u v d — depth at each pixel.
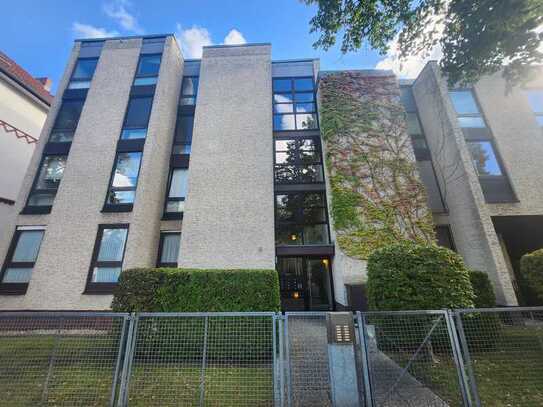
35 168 9.20
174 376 3.82
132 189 8.82
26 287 7.83
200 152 9.45
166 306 4.84
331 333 3.21
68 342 3.76
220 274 5.10
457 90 9.83
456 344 3.18
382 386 3.50
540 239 9.39
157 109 9.68
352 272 7.70
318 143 10.43
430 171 9.90
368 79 10.09
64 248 8.05
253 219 8.62
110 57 10.72
